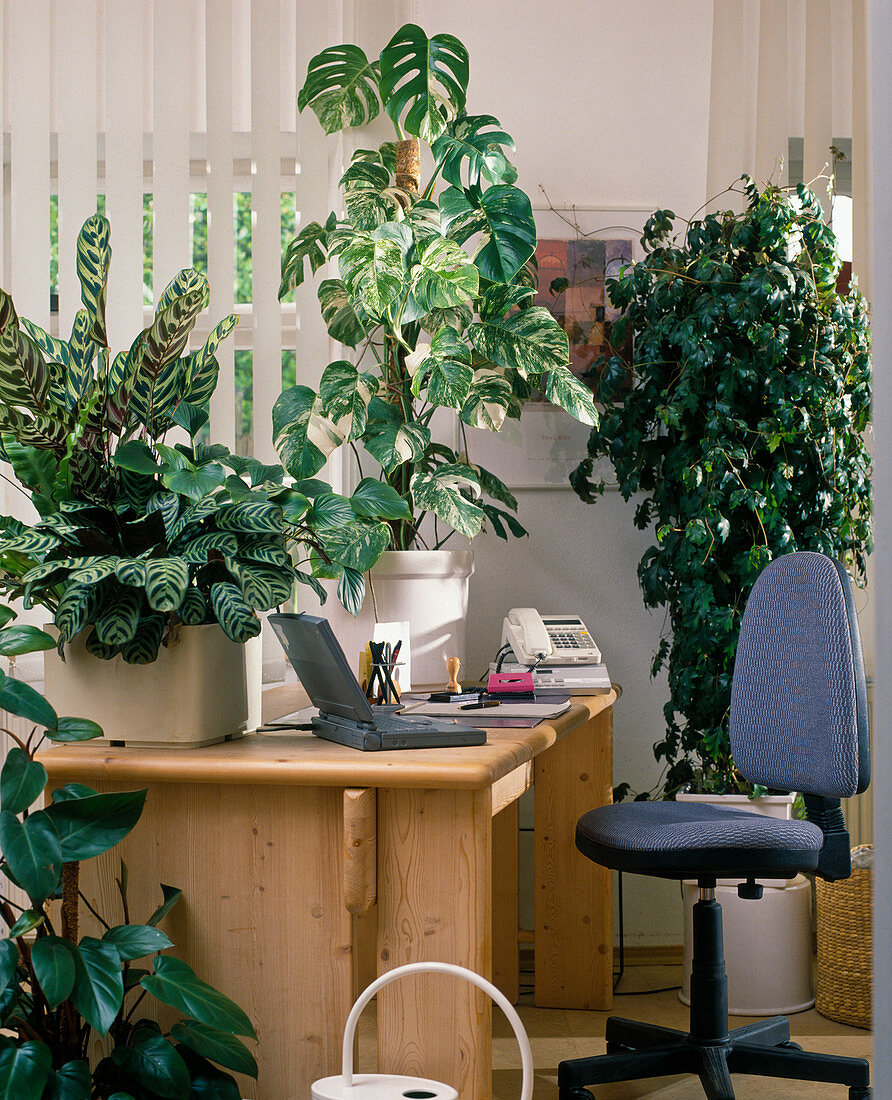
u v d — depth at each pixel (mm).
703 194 3082
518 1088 2174
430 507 2297
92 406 1524
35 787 1331
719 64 2977
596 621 3064
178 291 1487
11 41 2801
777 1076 2004
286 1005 1507
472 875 1432
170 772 1471
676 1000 2697
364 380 2393
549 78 3064
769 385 2545
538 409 3051
